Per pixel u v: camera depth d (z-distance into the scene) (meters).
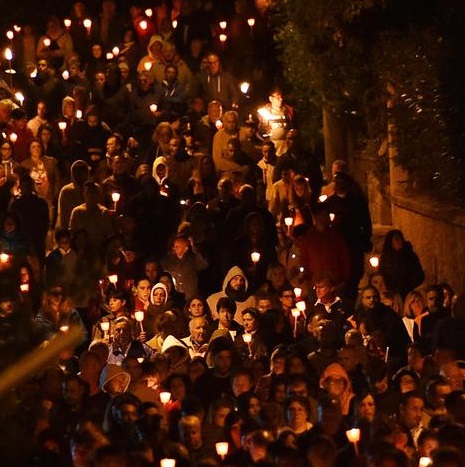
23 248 28.25
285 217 35.41
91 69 49.62
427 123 34.97
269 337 27.16
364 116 40.78
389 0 37.66
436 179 35.22
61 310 21.16
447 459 18.34
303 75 42.31
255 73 49.50
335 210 33.34
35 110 46.88
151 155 41.03
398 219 37.81
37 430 20.28
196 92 46.31
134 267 30.44
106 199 36.62
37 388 19.16
